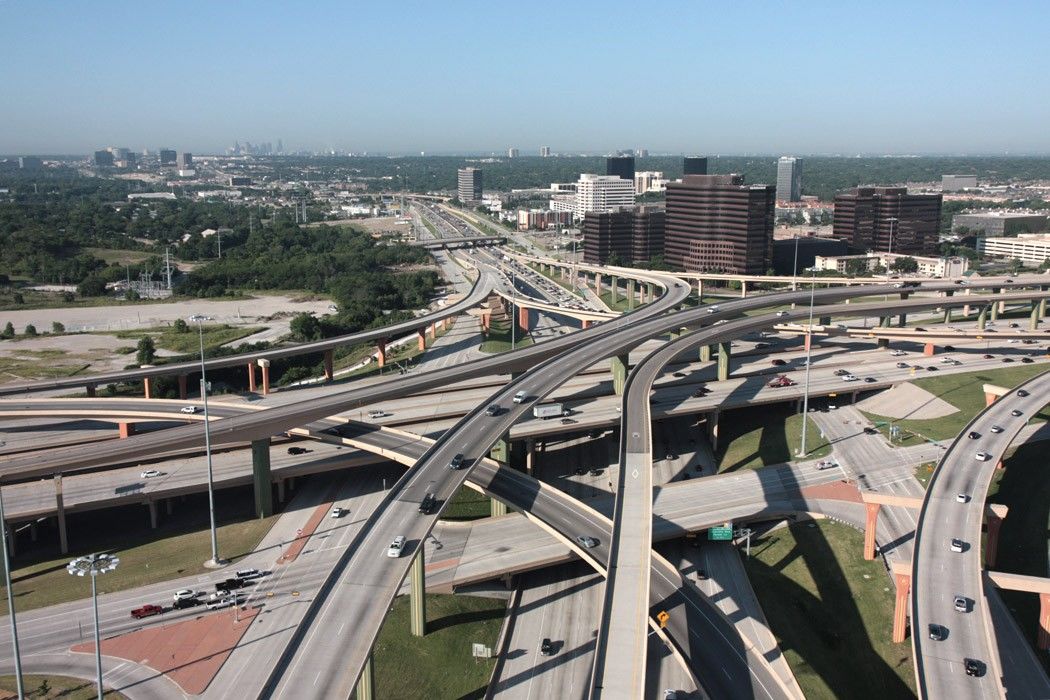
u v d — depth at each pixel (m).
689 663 127.44
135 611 153.12
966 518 162.25
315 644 113.62
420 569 147.88
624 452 177.12
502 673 142.50
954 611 133.12
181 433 188.50
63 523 180.12
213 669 137.00
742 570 177.25
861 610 162.12
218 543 182.00
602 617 124.62
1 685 133.75
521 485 181.12
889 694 142.12
